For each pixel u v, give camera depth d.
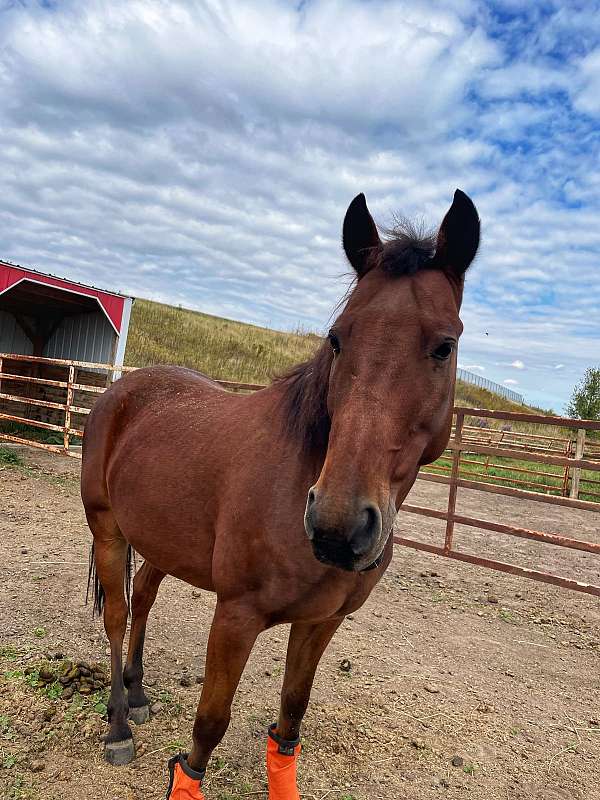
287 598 1.83
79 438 11.73
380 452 1.51
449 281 1.83
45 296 11.16
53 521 6.16
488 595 5.37
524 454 5.57
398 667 3.69
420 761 2.73
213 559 2.00
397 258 1.74
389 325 1.61
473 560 5.43
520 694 3.51
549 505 11.88
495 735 3.02
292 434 1.92
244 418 2.20
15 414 13.14
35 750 2.47
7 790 2.23
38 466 9.09
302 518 1.78
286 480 1.85
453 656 3.96
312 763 2.61
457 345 1.80
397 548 6.80
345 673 3.53
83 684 2.93
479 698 3.40
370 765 2.65
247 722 2.87
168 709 2.91
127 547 2.90
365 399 1.55
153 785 2.36
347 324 1.68
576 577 6.31
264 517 1.84
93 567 3.01
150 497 2.33
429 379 1.62
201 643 3.70
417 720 3.08
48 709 2.72
